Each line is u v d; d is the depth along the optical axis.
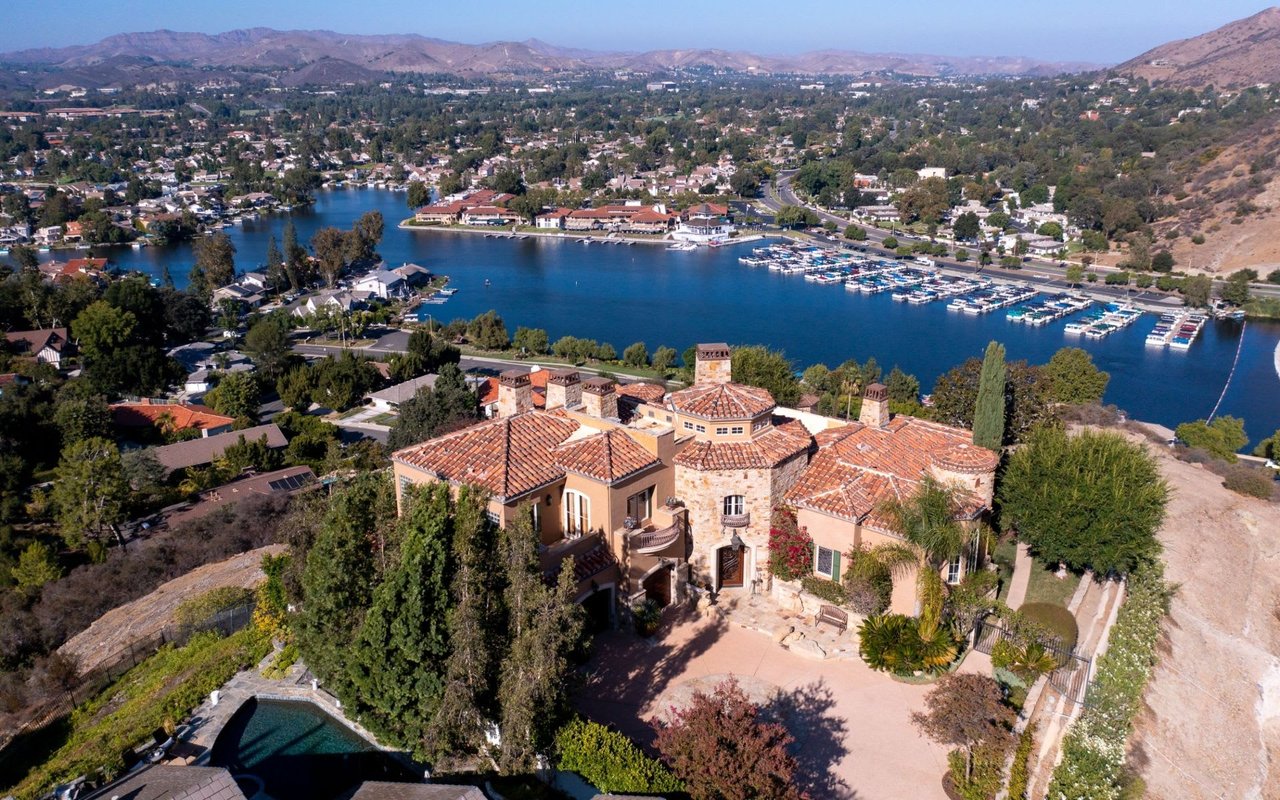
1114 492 43.84
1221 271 196.50
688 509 43.69
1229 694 46.44
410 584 30.31
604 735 30.91
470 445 42.34
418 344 126.19
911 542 38.34
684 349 155.25
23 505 74.12
